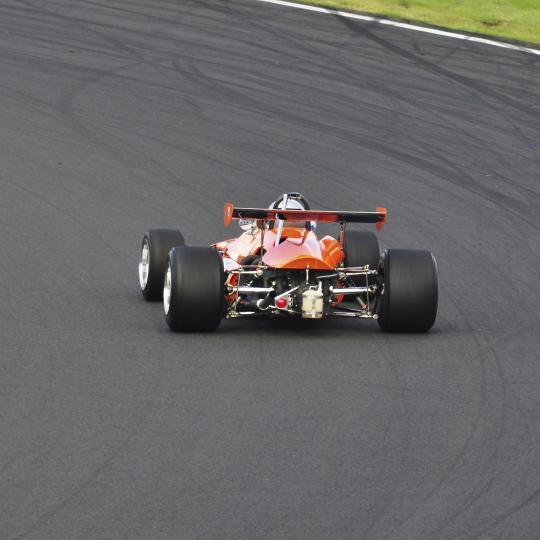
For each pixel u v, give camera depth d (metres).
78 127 72.50
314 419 29.55
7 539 22.36
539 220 59.78
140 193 60.97
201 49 90.06
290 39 93.94
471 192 64.31
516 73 89.69
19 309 40.38
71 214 56.31
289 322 39.94
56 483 25.06
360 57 90.50
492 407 31.02
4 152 66.88
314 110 78.44
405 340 37.69
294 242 38.03
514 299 45.28
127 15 97.88
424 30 99.44
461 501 24.62
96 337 36.91
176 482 25.27
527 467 26.64
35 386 31.69
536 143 74.56
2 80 80.88
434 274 37.69
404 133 74.94
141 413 29.64
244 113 77.12
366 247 43.00
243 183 64.00
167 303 38.25
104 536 22.59
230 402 30.67
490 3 109.19
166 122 74.50
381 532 23.06
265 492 24.84
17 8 97.88
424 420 29.75
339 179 65.75
